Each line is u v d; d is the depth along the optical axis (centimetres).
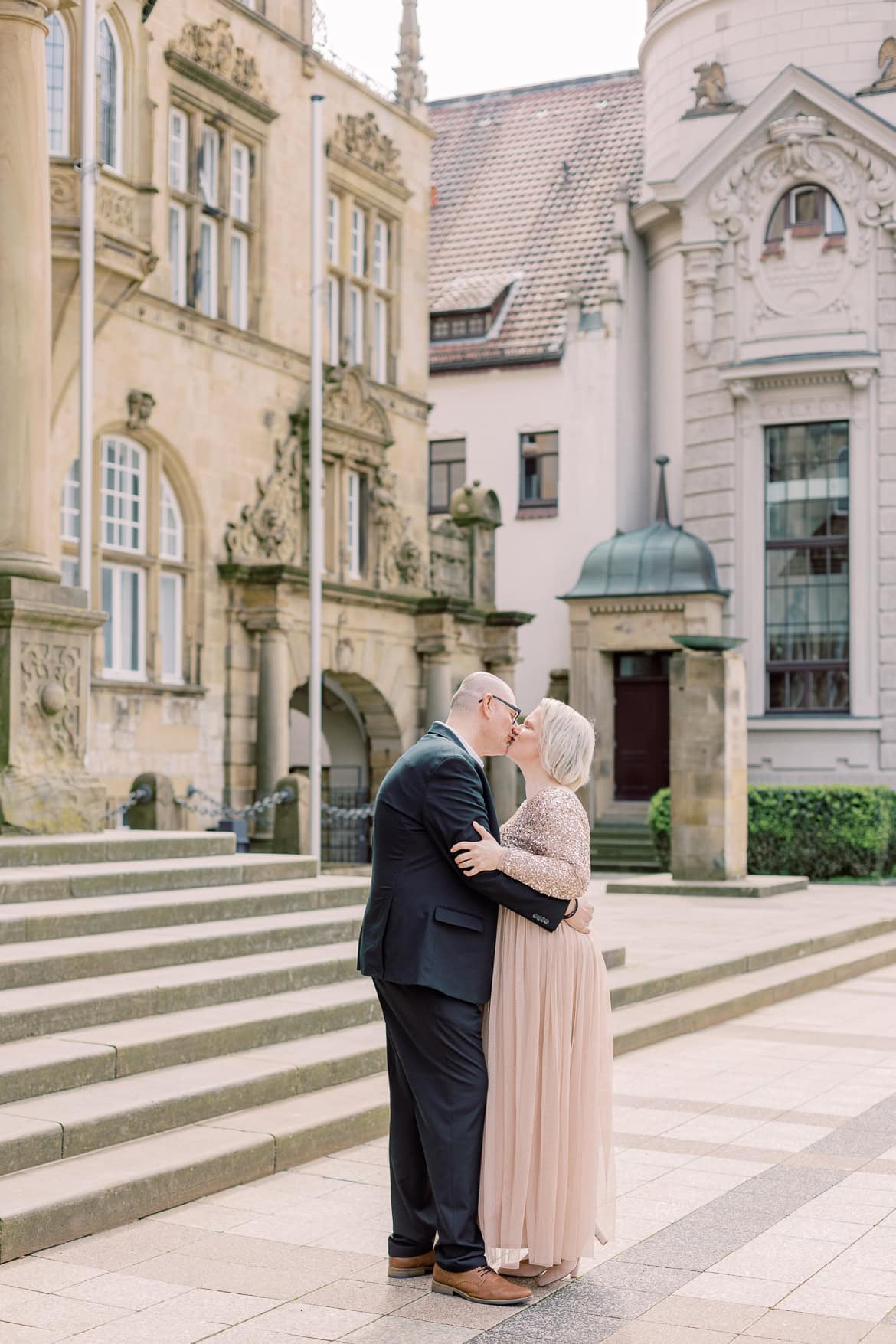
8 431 1157
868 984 1370
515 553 3316
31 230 1162
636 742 3069
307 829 1808
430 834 531
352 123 2481
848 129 2895
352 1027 875
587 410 3238
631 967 1209
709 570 2995
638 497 3275
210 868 1104
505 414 3344
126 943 880
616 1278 532
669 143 3145
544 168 3803
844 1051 994
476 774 538
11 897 941
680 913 1758
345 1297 510
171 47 2039
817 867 2572
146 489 2023
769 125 2952
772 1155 709
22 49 1162
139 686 1955
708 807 2080
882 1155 709
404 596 2486
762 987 1207
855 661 2869
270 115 2247
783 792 2594
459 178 3903
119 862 1101
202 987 845
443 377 3416
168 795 1672
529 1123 521
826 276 2914
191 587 2083
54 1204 559
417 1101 527
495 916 535
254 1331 475
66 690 1176
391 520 2534
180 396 2052
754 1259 552
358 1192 635
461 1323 485
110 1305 496
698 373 3048
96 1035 745
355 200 2527
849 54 2944
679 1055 976
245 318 2233
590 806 3042
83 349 1573
